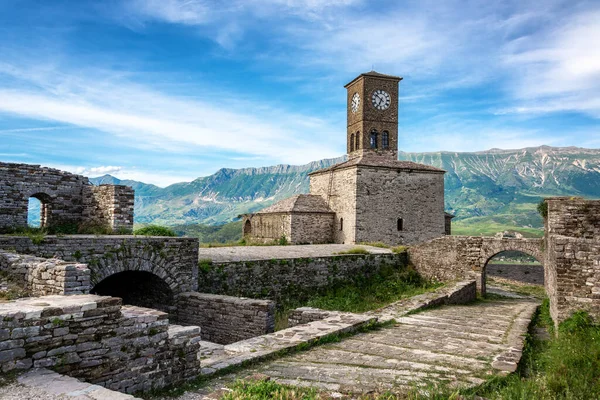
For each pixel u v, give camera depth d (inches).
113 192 785.6
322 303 877.8
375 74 1833.2
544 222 911.7
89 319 277.4
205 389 315.6
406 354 410.0
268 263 877.8
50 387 234.1
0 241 529.7
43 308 258.7
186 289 709.9
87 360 274.8
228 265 814.5
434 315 653.3
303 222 1624.0
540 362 400.2
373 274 1090.7
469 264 1013.8
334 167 1747.0
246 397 263.4
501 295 1034.7
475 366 370.3
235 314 612.4
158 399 295.0
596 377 334.0
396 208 1636.3
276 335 457.1
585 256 501.0
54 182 823.7
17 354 245.9
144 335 307.3
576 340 427.5
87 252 599.2
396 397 279.0
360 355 404.2
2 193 753.6
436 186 1710.1
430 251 1114.7
